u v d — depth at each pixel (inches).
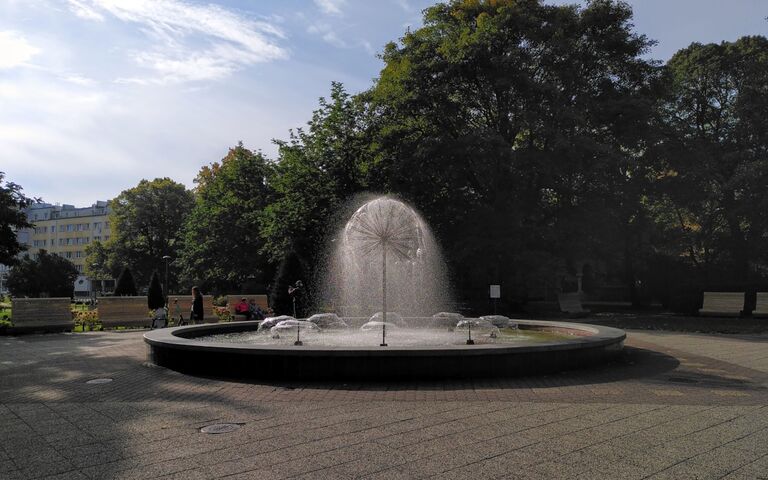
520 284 1152.2
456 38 1143.0
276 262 1501.0
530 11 1152.2
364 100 1245.7
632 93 1161.4
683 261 1471.5
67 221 4628.4
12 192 1058.7
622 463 196.7
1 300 2096.5
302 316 1017.5
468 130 1149.7
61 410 288.8
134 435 237.8
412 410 279.6
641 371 402.0
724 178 1234.0
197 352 390.9
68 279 2706.7
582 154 1039.0
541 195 1202.0
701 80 1342.3
